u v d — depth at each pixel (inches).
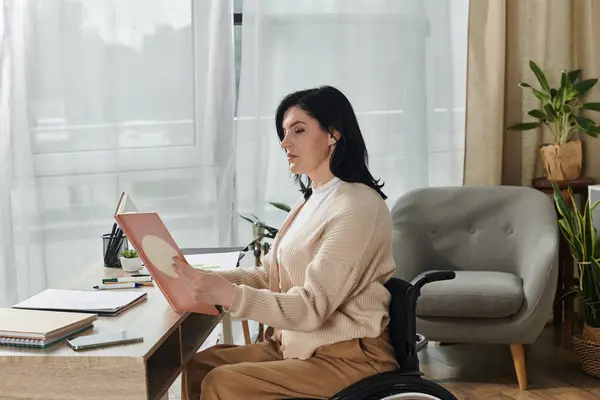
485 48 161.0
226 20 154.9
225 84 156.3
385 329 83.0
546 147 159.0
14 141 152.2
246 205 159.6
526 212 145.6
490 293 129.3
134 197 157.2
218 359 86.9
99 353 69.4
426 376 139.2
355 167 83.4
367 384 77.0
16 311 79.9
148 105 155.5
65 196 155.2
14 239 155.0
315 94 83.4
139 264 103.0
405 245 145.3
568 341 152.1
